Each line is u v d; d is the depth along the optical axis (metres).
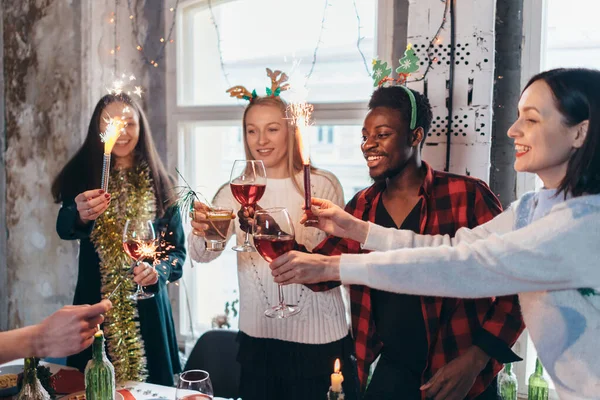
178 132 2.92
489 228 1.41
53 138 2.92
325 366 1.86
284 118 1.94
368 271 1.19
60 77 2.86
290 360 1.87
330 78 2.73
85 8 2.77
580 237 1.01
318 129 3.38
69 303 2.98
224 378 2.18
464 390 1.46
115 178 2.12
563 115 1.06
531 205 1.24
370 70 2.62
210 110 2.82
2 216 3.13
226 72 3.06
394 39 2.38
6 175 3.08
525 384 2.26
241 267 1.96
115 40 2.90
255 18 2.92
